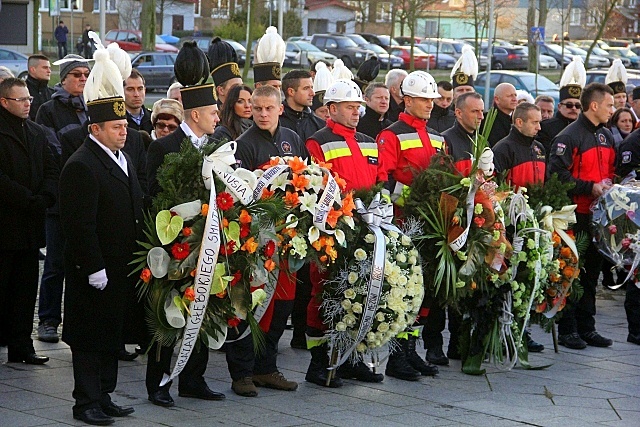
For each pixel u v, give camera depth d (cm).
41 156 799
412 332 797
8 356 792
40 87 1173
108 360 666
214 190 661
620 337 986
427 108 851
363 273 729
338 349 751
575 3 6181
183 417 668
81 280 639
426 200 784
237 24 5275
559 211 866
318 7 6788
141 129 962
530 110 894
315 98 1060
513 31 6309
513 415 703
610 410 727
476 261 786
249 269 677
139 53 3459
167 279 658
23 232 773
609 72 1306
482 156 791
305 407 704
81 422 643
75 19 5800
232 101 827
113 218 648
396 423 671
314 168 718
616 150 999
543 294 865
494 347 818
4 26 3978
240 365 727
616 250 917
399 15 4484
